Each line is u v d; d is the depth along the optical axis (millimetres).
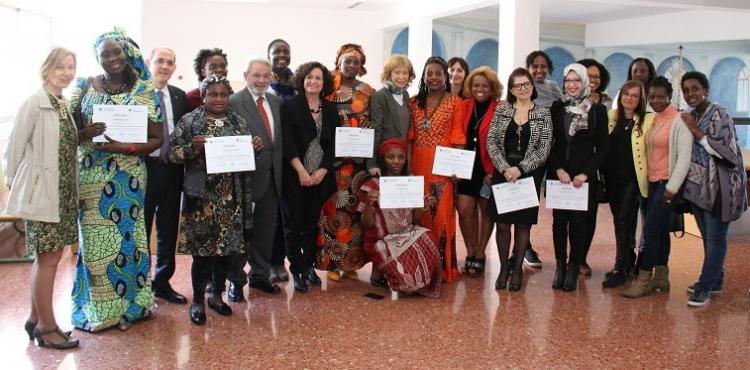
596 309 4062
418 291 4230
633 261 4922
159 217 3959
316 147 4176
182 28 10852
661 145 4227
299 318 3793
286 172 4195
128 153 3398
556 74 14305
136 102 3396
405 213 4328
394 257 4199
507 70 7484
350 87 4348
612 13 12625
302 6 11219
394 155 4250
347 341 3445
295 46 11453
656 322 3836
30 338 3377
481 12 12688
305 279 4434
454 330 3641
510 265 4742
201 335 3492
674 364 3215
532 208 4312
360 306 4039
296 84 4238
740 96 12586
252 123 4012
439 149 4348
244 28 11141
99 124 3236
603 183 4582
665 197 4105
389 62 4371
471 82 4645
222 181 3572
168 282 4070
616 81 14109
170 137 3609
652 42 12875
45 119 3088
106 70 3299
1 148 6262
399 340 3475
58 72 3133
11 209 3057
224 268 3838
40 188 3068
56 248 3193
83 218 3412
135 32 9750
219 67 4168
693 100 4066
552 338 3541
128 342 3373
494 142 4340
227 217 3592
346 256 4414
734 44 12555
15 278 4484
